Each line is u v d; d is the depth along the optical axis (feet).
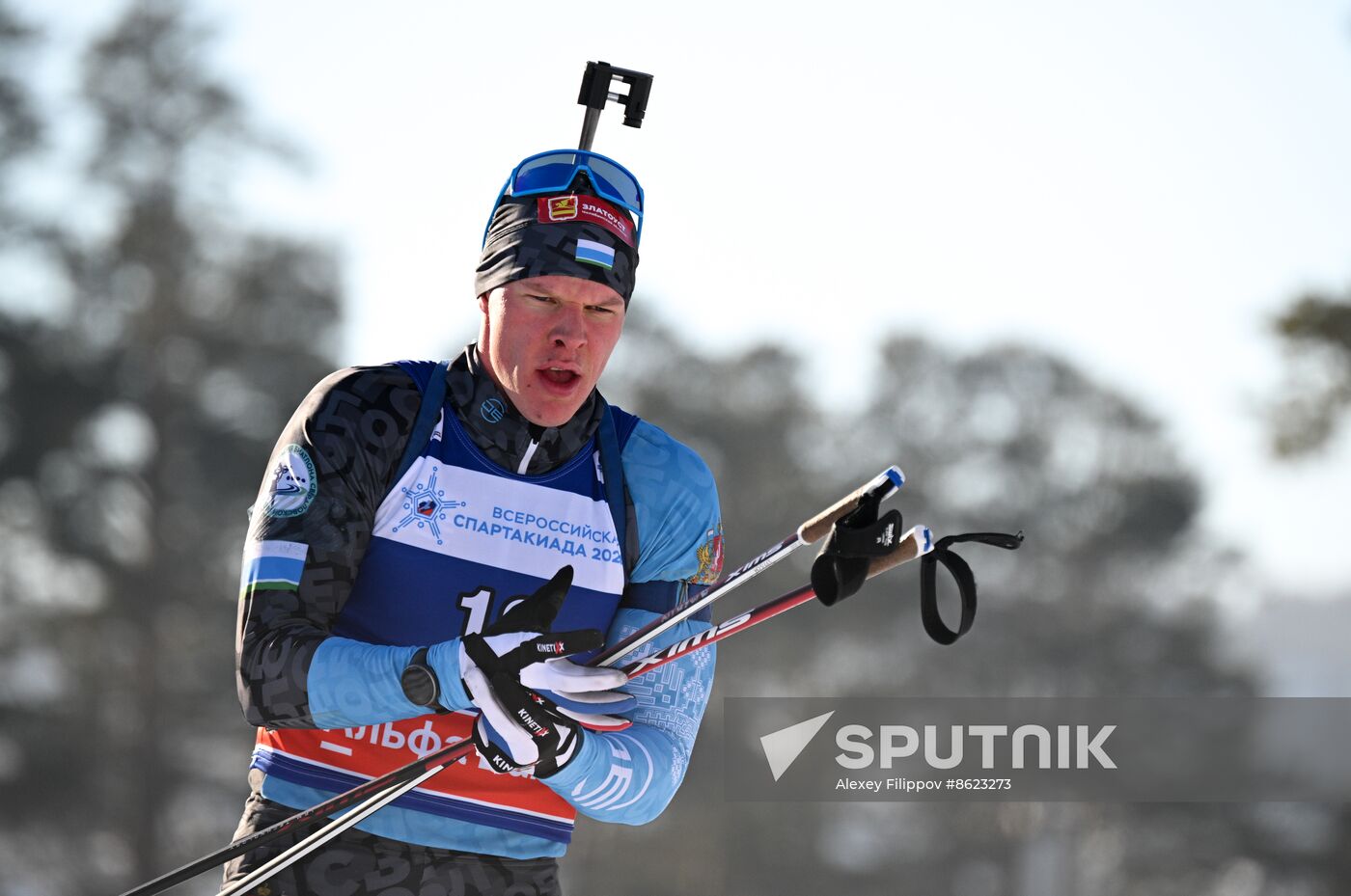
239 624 31.22
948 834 379.55
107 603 341.82
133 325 348.59
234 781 352.69
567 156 33.73
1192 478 474.08
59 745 331.16
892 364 477.36
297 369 356.38
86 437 345.51
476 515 32.71
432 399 32.99
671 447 34.78
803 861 355.56
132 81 352.69
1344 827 351.67
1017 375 478.59
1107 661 444.96
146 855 336.90
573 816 33.99
